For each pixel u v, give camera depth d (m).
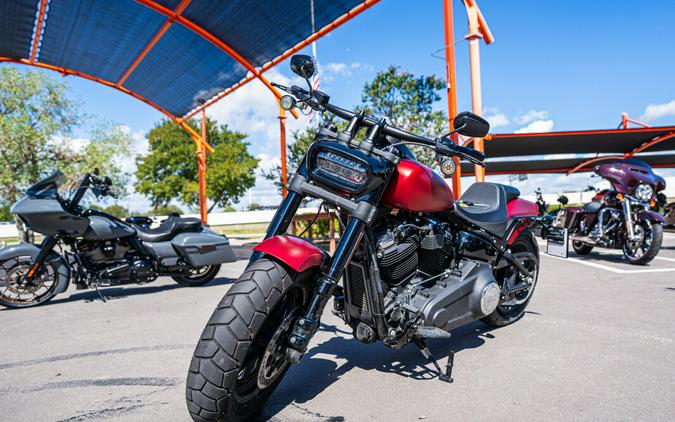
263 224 27.80
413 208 2.69
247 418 2.34
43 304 5.57
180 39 10.99
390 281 2.87
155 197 47.72
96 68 12.62
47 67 12.34
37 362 3.35
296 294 2.43
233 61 11.49
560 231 4.24
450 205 2.99
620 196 7.11
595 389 2.60
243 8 9.21
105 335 4.05
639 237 6.91
